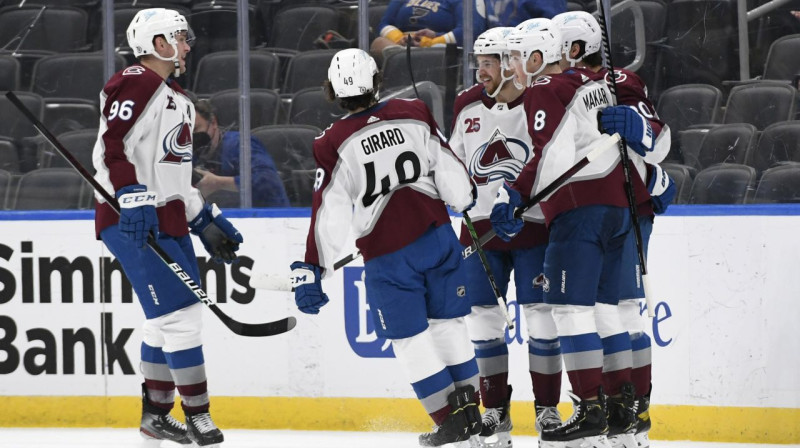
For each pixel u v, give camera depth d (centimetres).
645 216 1544
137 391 1928
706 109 1928
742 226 1748
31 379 1953
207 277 1914
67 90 2072
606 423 1435
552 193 1445
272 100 2025
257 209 1908
